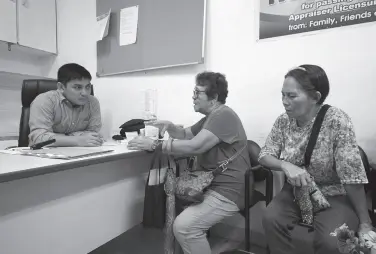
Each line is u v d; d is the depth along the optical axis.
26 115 1.69
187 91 2.04
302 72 1.07
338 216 1.02
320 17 1.55
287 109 1.11
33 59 2.78
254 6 1.74
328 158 1.10
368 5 1.42
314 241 1.05
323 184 1.18
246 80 1.80
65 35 2.66
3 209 0.96
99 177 1.38
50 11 2.61
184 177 1.34
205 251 1.25
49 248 1.14
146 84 2.23
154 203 1.41
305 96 1.07
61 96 1.61
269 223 1.15
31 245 1.06
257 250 1.66
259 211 1.75
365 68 1.45
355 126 1.50
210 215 1.23
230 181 1.29
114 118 2.43
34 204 1.07
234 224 1.84
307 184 1.05
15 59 2.61
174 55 2.03
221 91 1.39
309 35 1.58
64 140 1.39
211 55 1.92
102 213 1.41
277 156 1.28
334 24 1.51
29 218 1.05
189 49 1.96
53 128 1.64
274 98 1.71
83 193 1.29
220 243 1.77
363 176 1.02
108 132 2.47
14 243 1.00
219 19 1.87
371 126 1.45
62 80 1.54
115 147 1.43
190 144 1.27
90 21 2.49
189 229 1.20
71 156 1.06
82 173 1.28
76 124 1.70
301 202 1.09
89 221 1.33
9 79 2.57
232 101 1.86
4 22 2.20
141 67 2.20
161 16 2.07
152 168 1.42
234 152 1.33
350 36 1.48
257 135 1.79
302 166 1.17
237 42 1.82
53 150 1.20
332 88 1.54
